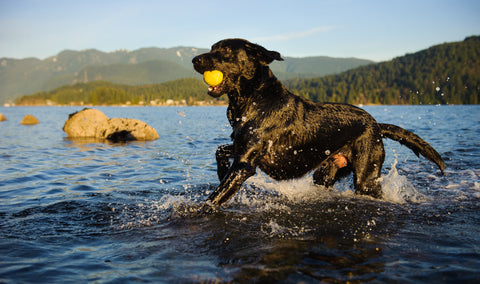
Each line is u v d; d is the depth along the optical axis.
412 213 3.94
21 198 4.64
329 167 4.89
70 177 6.14
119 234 3.25
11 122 25.50
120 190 5.11
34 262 2.60
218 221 3.62
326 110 4.33
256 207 4.16
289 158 4.21
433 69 165.88
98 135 13.50
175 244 2.98
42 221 3.64
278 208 4.12
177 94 130.50
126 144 11.35
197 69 3.94
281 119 4.05
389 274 2.37
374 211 4.01
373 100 144.12
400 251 2.80
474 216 3.83
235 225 3.49
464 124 18.56
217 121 23.89
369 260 2.61
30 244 2.98
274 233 3.25
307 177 5.43
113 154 9.05
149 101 174.75
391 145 9.94
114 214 3.89
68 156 8.70
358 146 4.41
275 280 2.28
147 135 13.10
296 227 3.44
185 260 2.63
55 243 3.01
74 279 2.32
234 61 3.92
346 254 2.73
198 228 3.40
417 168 6.71
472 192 4.91
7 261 2.61
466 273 2.37
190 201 4.43
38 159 8.21
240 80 4.01
